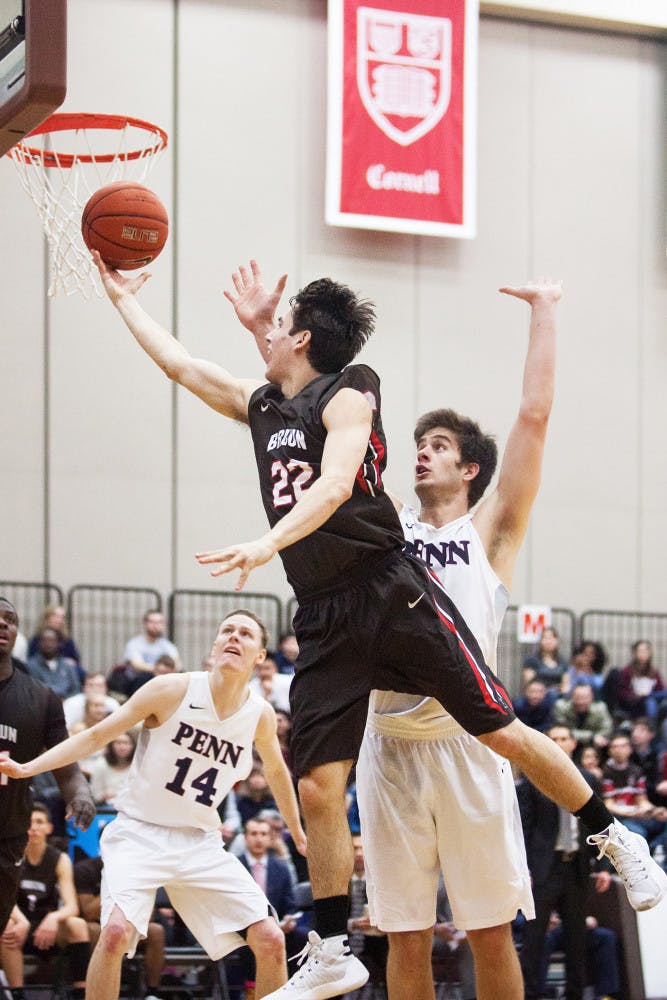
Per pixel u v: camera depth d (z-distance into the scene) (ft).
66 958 30.96
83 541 53.47
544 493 61.21
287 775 24.52
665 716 50.11
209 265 55.77
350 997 31.35
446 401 59.16
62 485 53.31
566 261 62.13
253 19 57.31
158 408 54.85
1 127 19.13
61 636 47.62
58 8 18.25
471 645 15.48
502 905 18.35
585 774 36.27
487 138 61.11
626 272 63.21
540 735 15.93
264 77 57.26
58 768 24.26
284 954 23.04
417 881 18.48
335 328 15.55
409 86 58.29
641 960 30.78
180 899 23.66
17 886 23.79
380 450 15.16
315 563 15.03
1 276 52.85
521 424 18.97
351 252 58.08
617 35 63.87
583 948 31.58
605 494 62.13
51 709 23.99
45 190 28.09
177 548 54.80
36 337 53.21
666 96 64.54
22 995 30.68
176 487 54.95
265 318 19.27
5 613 23.68
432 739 18.26
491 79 61.36
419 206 58.34
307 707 15.21
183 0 56.29
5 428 52.60
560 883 31.71
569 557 61.36
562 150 62.44
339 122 57.16
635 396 63.00
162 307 54.95
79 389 53.72
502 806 18.33
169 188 55.52
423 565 15.47
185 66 56.08
